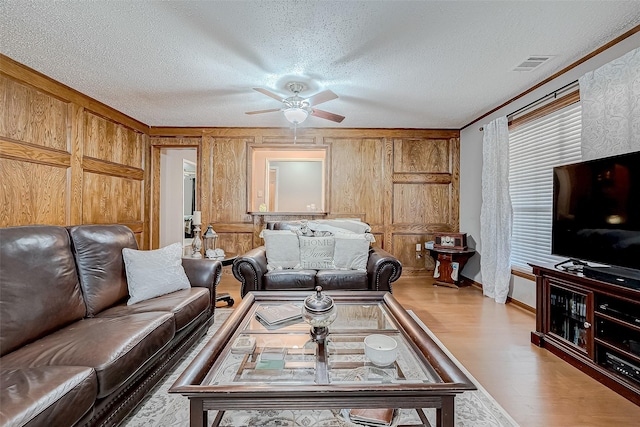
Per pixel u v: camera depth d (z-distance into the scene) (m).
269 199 5.56
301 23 2.10
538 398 1.76
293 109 2.97
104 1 1.89
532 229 3.30
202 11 1.98
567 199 2.25
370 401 1.13
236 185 4.85
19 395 1.03
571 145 2.81
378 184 4.86
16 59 2.65
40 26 2.16
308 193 5.57
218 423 1.38
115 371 1.35
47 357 1.34
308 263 3.30
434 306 3.41
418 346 1.48
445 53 2.49
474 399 1.75
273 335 1.75
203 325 2.47
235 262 2.97
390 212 4.84
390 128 4.82
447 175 4.84
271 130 4.83
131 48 2.45
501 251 3.57
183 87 3.21
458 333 2.68
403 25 2.12
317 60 2.61
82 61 2.67
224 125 4.74
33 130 2.90
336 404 1.13
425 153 4.85
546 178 3.11
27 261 1.61
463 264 4.25
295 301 2.27
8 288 1.48
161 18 2.06
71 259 1.91
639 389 1.69
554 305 2.35
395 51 2.46
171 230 5.91
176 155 5.99
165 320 1.82
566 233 2.26
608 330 1.96
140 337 1.57
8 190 2.70
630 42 2.18
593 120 2.38
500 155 3.61
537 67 2.74
